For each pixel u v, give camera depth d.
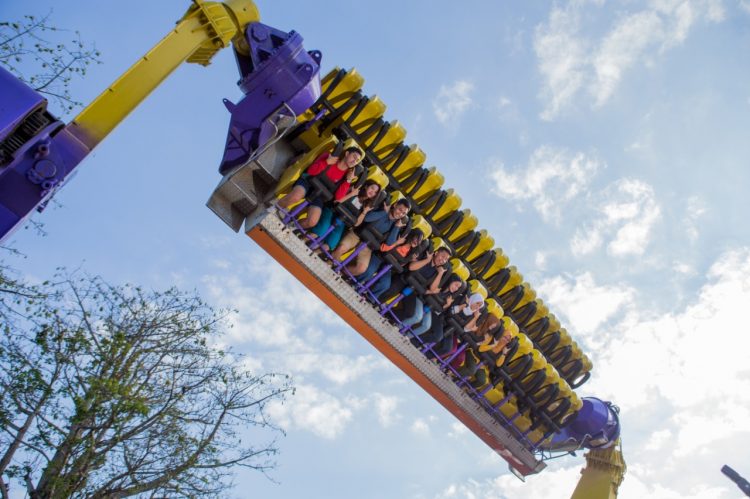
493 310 13.09
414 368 13.20
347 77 11.45
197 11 9.12
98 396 11.43
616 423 16.09
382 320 12.46
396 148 12.01
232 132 10.49
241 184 11.36
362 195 11.45
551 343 14.71
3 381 11.54
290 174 11.16
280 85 9.82
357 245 12.11
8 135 6.98
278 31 9.93
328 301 12.37
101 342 12.41
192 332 13.47
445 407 14.25
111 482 11.62
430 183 12.43
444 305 12.66
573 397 14.84
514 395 14.50
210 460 12.50
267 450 13.06
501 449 15.13
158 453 12.18
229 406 13.05
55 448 11.27
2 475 11.04
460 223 12.88
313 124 11.77
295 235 11.47
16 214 7.31
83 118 7.92
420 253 12.10
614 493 16.02
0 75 6.87
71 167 7.67
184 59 8.84
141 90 8.38
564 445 16.17
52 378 11.86
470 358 13.70
